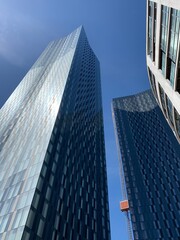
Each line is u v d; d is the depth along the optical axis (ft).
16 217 111.86
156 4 145.18
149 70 192.65
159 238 305.73
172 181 374.63
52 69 396.16
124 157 464.65
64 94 252.01
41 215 119.75
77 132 261.85
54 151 172.86
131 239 349.00
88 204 203.51
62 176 170.60
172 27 124.06
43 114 236.84
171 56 132.36
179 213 323.37
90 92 398.83
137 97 624.18
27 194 124.06
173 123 179.01
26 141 202.08
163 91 171.63
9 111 354.95
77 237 152.35
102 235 196.85
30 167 150.30
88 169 249.55
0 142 242.37
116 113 591.78
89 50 530.68
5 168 175.22
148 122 521.65
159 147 448.24
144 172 417.49
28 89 391.04
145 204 362.33
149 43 179.83
